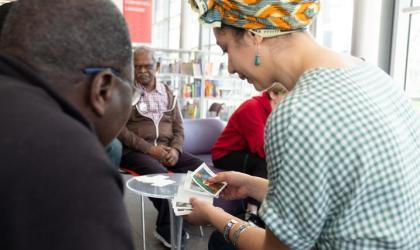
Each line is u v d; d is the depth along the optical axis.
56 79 0.54
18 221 0.41
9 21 0.56
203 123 3.86
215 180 1.61
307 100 0.73
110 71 0.57
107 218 0.45
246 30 0.89
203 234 2.99
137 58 3.18
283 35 0.88
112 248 0.44
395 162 0.72
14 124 0.45
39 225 0.42
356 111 0.72
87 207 0.43
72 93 0.55
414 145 0.80
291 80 0.89
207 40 7.35
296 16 0.84
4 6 1.00
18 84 0.50
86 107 0.57
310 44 0.88
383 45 3.58
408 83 3.56
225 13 0.89
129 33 0.61
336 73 0.78
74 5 0.54
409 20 3.51
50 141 0.45
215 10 0.90
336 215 0.73
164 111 3.25
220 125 3.94
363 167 0.70
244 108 2.89
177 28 9.38
